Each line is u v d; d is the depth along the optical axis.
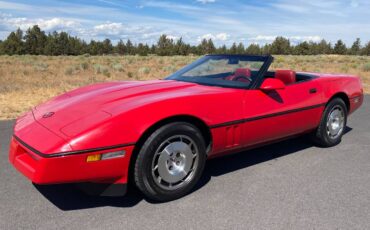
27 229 2.83
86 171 2.90
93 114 3.14
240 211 3.17
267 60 4.19
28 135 3.14
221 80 4.20
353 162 4.56
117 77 18.25
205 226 2.91
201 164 3.52
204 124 3.52
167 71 23.22
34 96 9.91
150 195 3.24
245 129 3.86
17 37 77.44
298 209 3.22
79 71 21.00
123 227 2.89
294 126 4.47
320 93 4.79
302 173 4.14
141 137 3.14
